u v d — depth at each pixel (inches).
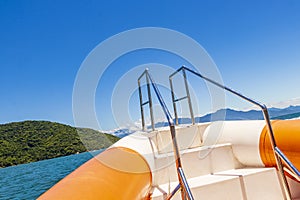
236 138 101.3
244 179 82.2
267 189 83.5
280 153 71.6
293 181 84.4
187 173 92.8
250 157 96.7
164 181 89.7
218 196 78.0
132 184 63.8
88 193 46.1
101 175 57.8
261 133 95.3
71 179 55.7
